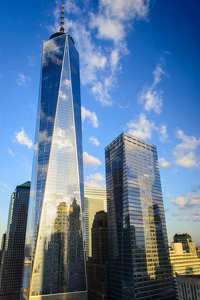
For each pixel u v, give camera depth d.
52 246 178.62
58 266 173.50
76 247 186.00
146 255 164.62
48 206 191.12
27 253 185.75
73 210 198.62
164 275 169.75
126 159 190.25
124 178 185.88
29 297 158.62
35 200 193.25
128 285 153.00
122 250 168.25
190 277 118.06
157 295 157.38
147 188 196.50
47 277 167.25
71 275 174.00
